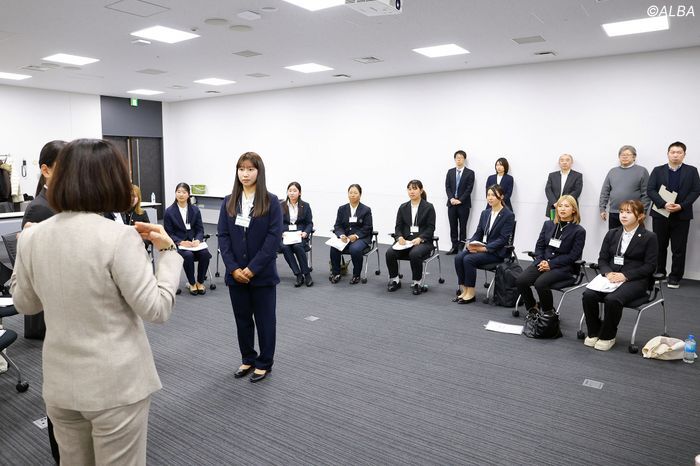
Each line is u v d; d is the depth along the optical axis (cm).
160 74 828
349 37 576
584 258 704
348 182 943
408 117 851
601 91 672
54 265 129
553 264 426
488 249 497
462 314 472
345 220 604
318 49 641
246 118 1088
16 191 885
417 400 299
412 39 583
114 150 137
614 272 390
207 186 1190
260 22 514
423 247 541
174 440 254
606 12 468
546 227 454
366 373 338
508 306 492
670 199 569
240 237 306
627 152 626
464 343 396
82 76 845
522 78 733
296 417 278
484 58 688
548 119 717
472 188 788
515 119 745
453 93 799
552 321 404
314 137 980
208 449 246
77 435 141
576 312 479
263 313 317
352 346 389
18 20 504
